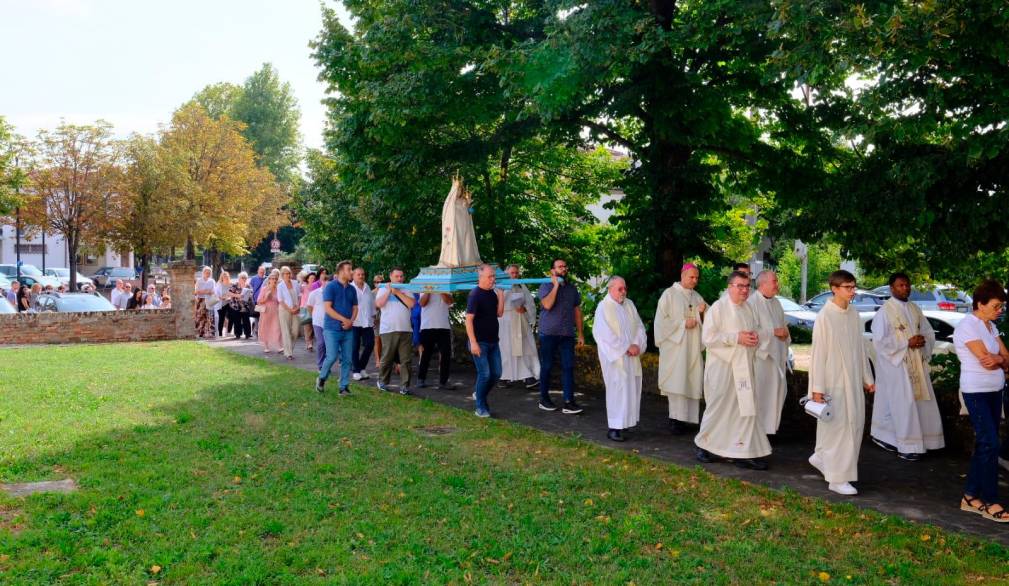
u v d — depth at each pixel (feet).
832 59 25.27
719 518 19.62
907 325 26.76
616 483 22.52
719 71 40.04
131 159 142.31
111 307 75.51
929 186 28.12
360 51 39.73
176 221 145.28
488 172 54.29
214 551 16.66
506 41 40.42
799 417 32.58
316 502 20.06
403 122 40.73
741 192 45.83
